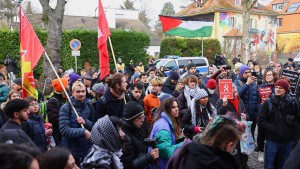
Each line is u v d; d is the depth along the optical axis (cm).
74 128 441
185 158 254
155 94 601
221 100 560
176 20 1412
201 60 2123
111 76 490
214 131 240
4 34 2089
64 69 2266
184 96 601
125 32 2472
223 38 3681
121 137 316
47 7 1391
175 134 416
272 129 522
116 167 309
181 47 3334
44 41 2170
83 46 2302
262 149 574
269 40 4050
